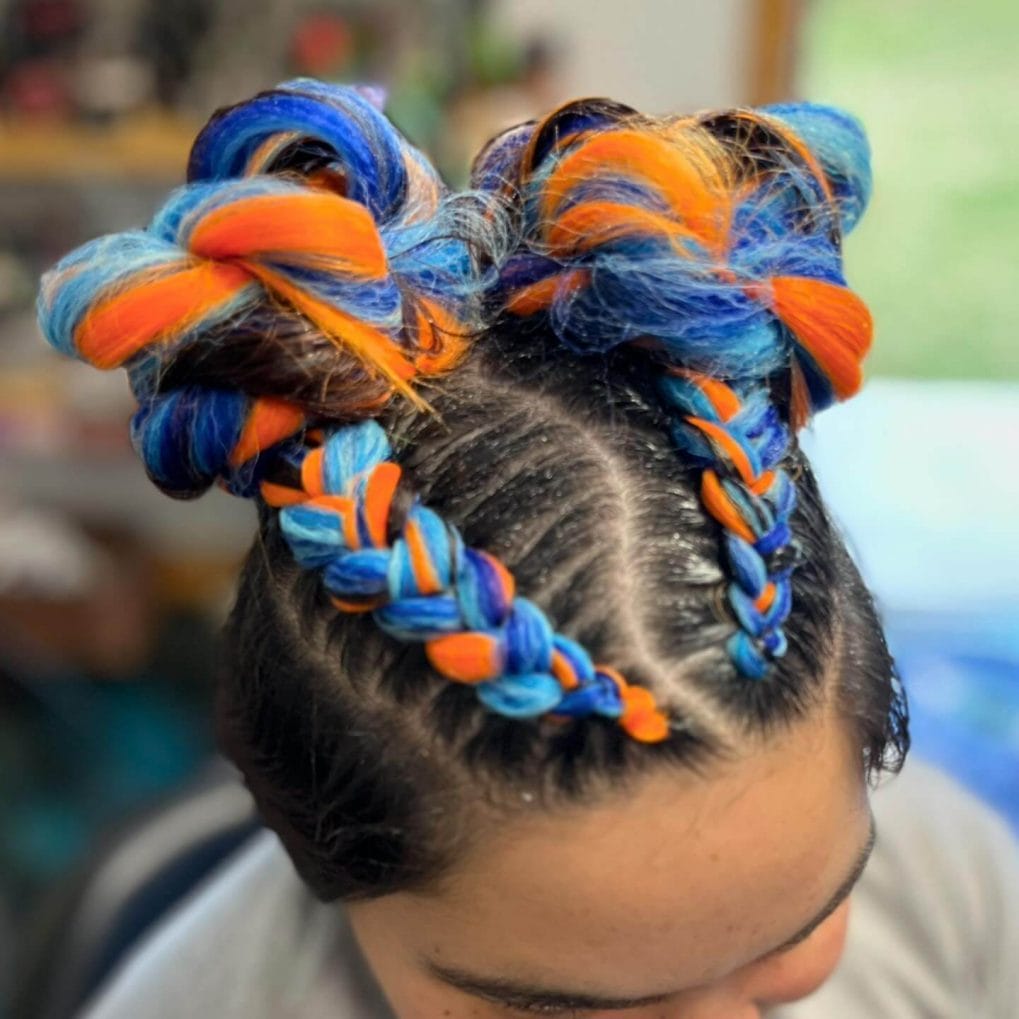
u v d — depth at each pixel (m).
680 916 0.34
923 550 1.56
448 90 1.24
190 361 0.33
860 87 1.44
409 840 0.35
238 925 0.66
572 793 0.33
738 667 0.33
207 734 1.32
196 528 1.44
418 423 0.35
